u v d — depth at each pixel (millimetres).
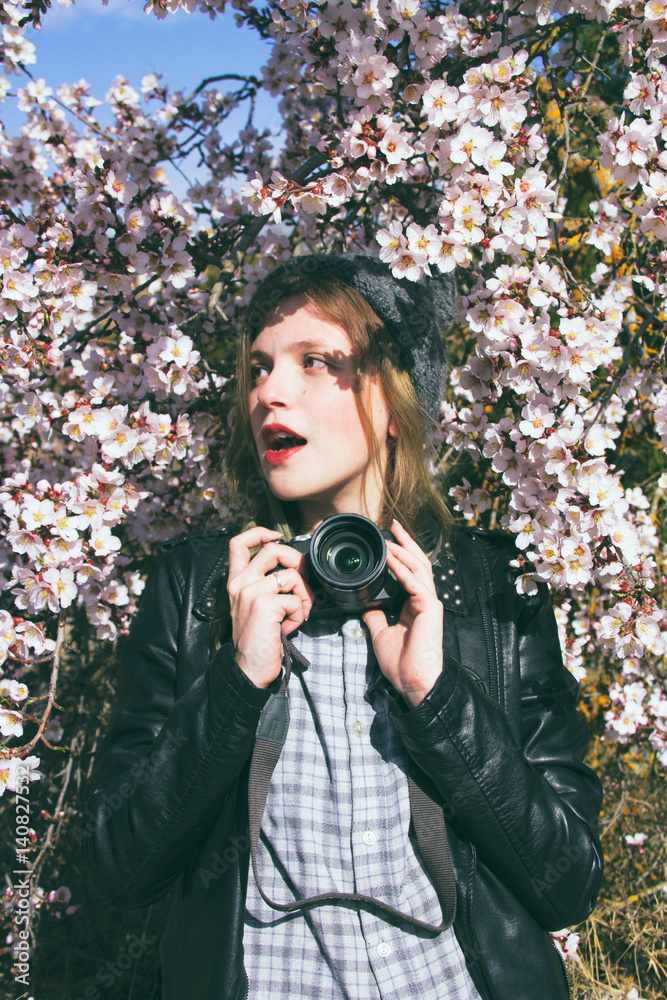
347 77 1660
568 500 1561
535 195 1585
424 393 1379
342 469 1204
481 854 1085
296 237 2725
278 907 980
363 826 1060
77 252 1958
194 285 2445
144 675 1246
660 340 2701
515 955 1062
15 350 1967
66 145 2561
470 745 1021
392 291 1318
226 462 1597
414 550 1142
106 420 1950
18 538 1880
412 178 2404
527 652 1318
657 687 2488
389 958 1017
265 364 1250
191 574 1305
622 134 1711
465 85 1595
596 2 1656
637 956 2582
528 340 1549
